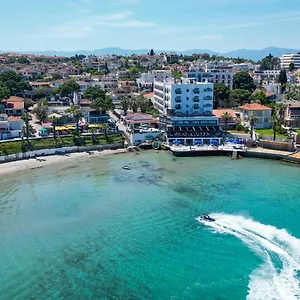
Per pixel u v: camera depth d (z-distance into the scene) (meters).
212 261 57.47
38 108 154.00
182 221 71.50
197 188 89.81
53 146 124.38
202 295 49.75
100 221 72.06
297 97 182.00
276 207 77.44
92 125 141.00
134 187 90.94
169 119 137.25
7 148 117.00
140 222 71.44
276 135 137.00
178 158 119.44
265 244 62.00
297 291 49.84
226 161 115.94
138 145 131.25
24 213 75.81
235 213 74.75
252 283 51.72
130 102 173.00
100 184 93.31
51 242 63.91
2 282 52.88
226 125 139.38
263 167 108.62
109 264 57.22
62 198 83.94
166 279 53.28
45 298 49.53
